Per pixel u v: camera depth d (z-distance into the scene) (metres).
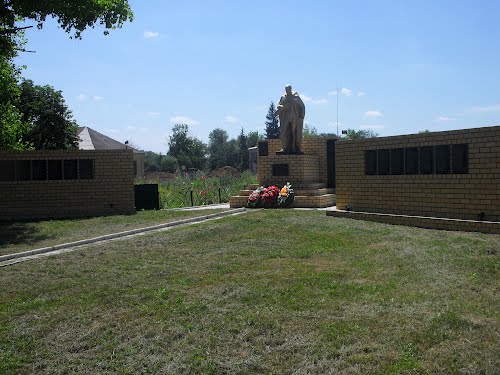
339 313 6.86
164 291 8.15
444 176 13.75
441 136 13.77
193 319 6.87
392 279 8.50
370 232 13.03
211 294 7.95
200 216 17.88
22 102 31.66
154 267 10.03
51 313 7.37
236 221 15.66
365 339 5.95
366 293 7.70
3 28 17.86
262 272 9.23
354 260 10.05
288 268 9.50
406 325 6.27
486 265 9.08
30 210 19.52
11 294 8.48
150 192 22.11
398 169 15.09
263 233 13.50
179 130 82.19
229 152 84.50
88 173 19.89
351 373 5.18
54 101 32.66
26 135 31.28
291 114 23.08
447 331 6.04
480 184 12.89
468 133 13.10
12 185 19.39
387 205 15.45
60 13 16.52
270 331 6.36
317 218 16.03
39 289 8.70
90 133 50.09
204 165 80.88
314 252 10.95
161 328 6.59
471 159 13.07
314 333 6.20
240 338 6.20
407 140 14.71
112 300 7.88
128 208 20.12
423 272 8.88
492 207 12.67
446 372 5.09
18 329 6.75
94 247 12.50
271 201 20.92
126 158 20.06
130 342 6.23
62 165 19.69
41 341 6.38
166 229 15.39
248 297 7.68
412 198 14.67
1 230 16.16
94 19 17.12
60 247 12.83
